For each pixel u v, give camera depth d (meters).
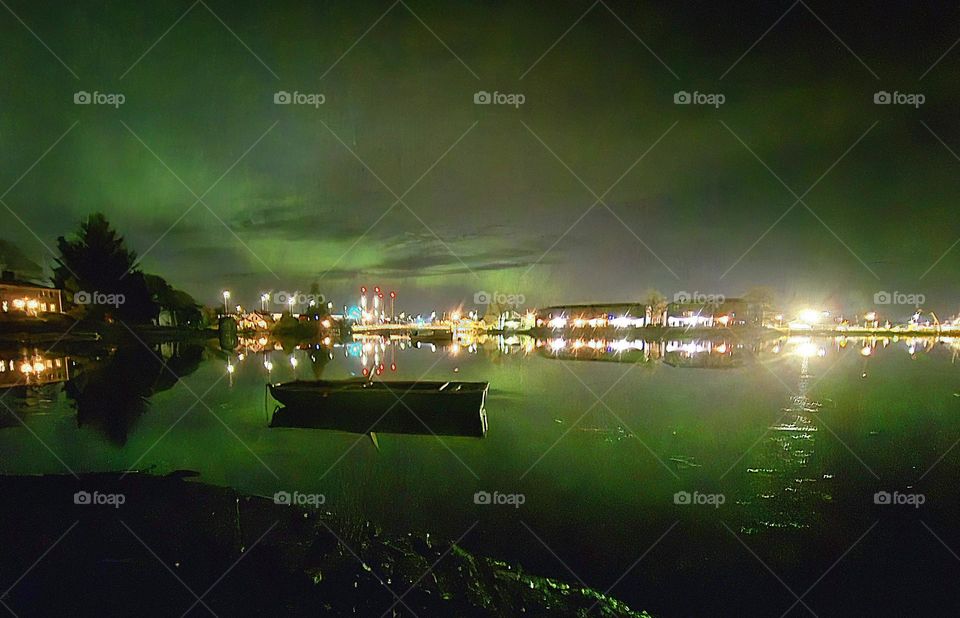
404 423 21.41
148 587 7.86
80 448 18.50
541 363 46.69
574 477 15.36
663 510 12.95
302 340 85.62
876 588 9.62
